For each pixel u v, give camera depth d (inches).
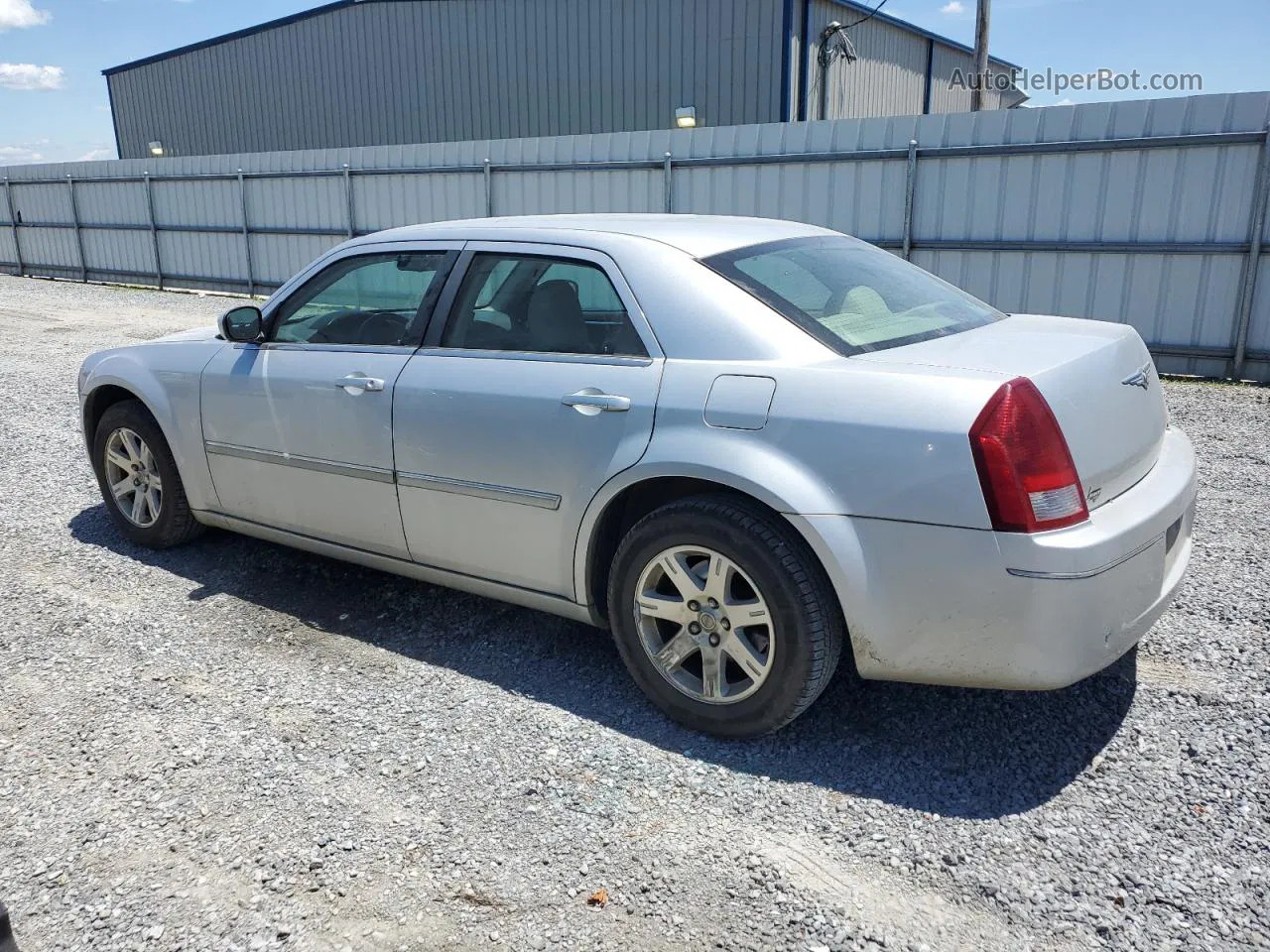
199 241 748.0
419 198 604.7
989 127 394.3
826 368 112.1
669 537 118.7
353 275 156.1
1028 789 109.8
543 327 133.5
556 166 533.6
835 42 851.4
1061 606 101.6
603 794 110.4
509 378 132.6
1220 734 119.3
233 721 127.0
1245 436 278.1
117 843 103.0
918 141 410.6
